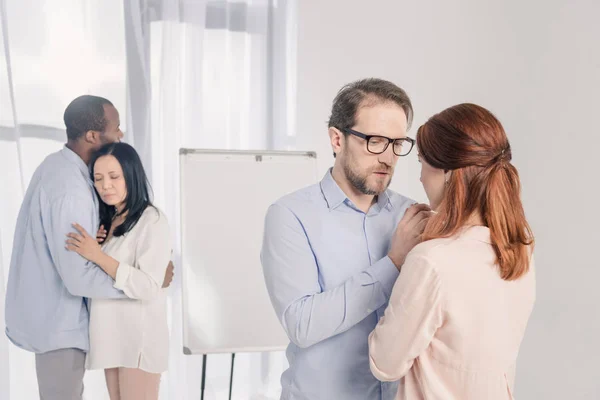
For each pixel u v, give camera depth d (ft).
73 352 7.09
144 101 8.36
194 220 7.33
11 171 7.68
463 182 3.81
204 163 7.41
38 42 7.73
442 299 3.64
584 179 9.11
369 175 4.42
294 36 9.43
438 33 9.83
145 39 8.39
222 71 8.95
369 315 4.59
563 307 9.31
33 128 7.75
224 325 7.32
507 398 3.85
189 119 8.78
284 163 7.64
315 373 4.61
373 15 9.68
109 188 7.10
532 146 9.50
